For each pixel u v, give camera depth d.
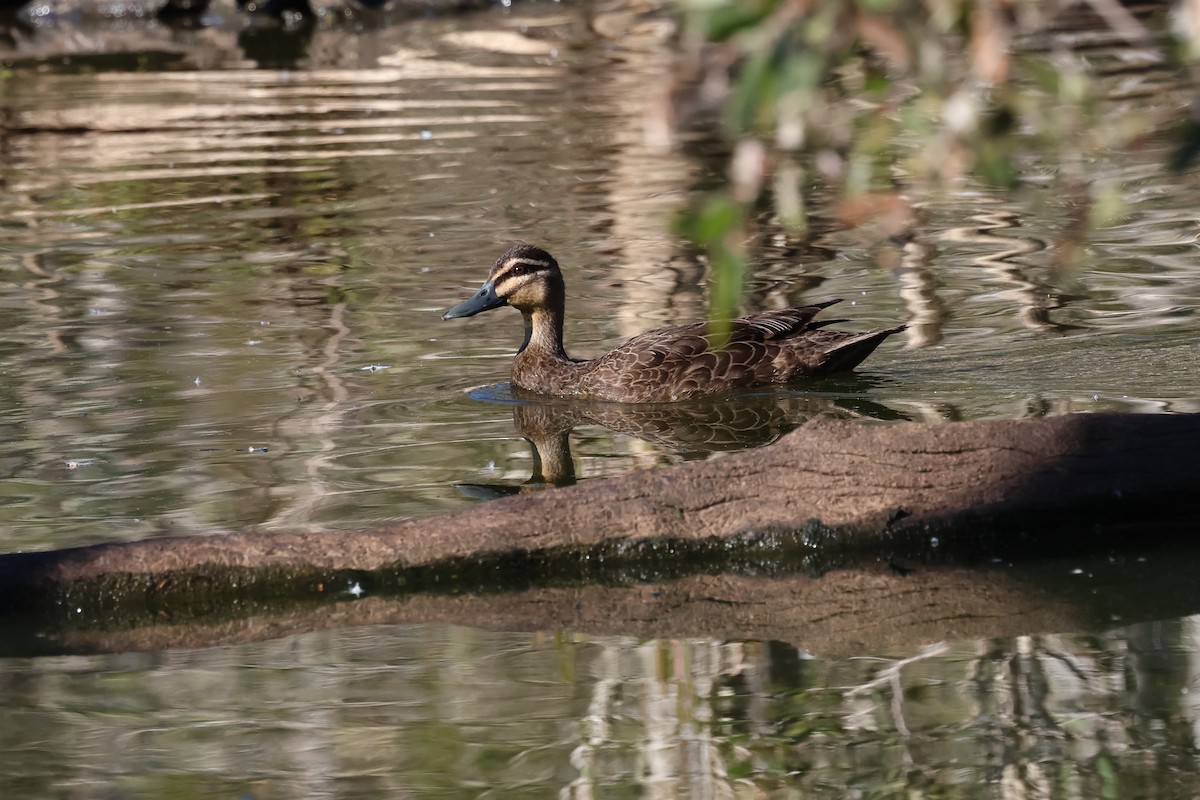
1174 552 12.06
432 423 15.24
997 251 20.44
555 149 27.44
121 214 23.77
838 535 11.95
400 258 21.25
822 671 10.23
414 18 41.31
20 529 12.20
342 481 13.41
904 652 10.55
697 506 11.91
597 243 21.86
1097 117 5.23
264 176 26.00
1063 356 16.12
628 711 9.62
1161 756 8.84
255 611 11.48
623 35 38.22
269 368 16.80
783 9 4.37
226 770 8.84
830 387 15.97
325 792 8.61
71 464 13.84
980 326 17.38
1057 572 11.82
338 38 39.22
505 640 10.87
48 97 32.81
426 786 8.62
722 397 15.95
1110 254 20.02
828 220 22.33
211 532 12.08
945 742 9.12
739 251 5.04
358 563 11.53
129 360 17.02
